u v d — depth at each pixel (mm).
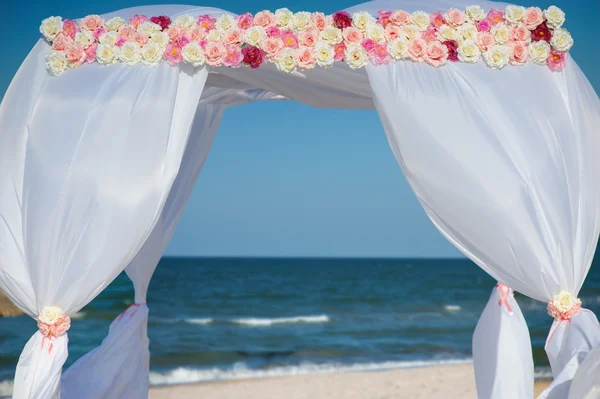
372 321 19922
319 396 8438
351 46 2971
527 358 3301
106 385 3811
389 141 3004
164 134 2893
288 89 3592
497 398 3232
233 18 3078
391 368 11383
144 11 3238
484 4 3221
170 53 2973
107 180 2807
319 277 41000
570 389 2604
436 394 8453
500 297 3410
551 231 2840
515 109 2955
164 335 16328
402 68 3012
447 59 3020
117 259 2770
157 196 2867
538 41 3074
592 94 3135
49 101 2945
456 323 19406
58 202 2764
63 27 3047
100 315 17750
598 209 2947
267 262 70375
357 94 3652
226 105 4316
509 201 2834
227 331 17312
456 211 2881
